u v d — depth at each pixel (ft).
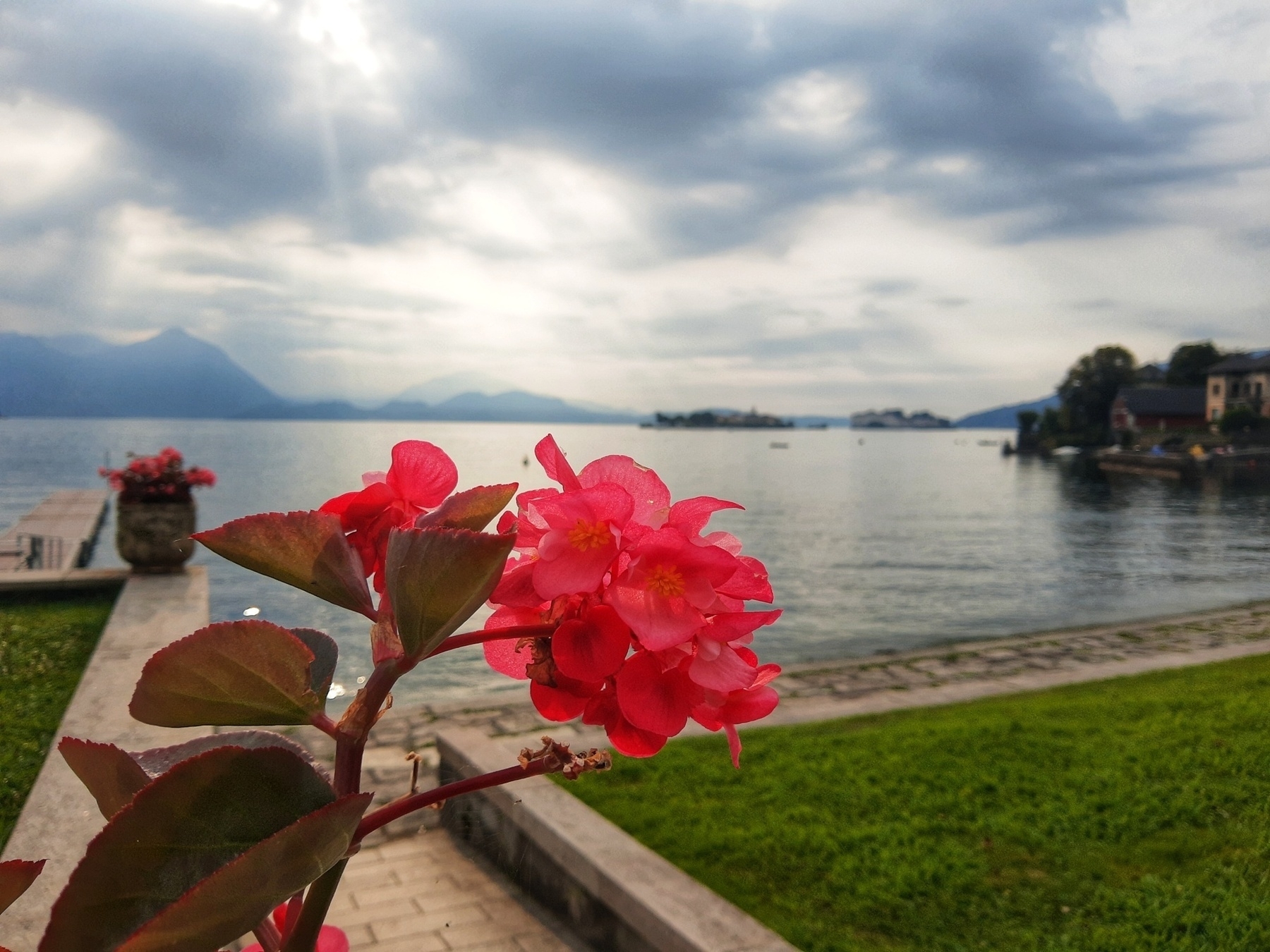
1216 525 121.70
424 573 1.99
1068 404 407.85
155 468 39.34
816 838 15.46
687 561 2.07
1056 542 100.78
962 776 18.40
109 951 1.79
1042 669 33.35
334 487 152.87
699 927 11.21
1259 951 12.21
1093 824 16.08
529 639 2.32
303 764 2.03
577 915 12.71
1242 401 316.60
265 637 2.13
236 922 1.74
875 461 343.67
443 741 17.52
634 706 2.10
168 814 1.91
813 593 65.26
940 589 67.46
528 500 2.27
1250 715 22.75
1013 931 12.85
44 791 16.11
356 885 13.74
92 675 24.30
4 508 131.23
